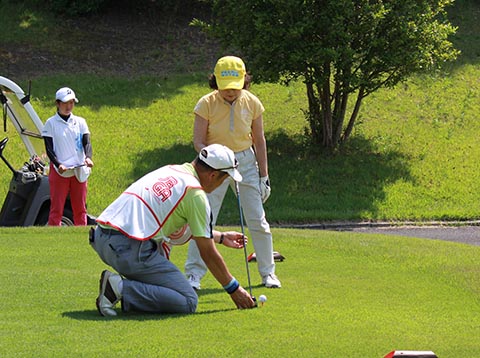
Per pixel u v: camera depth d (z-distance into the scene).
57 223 29.17
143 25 70.12
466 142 55.69
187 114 58.25
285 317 14.75
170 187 14.34
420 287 18.98
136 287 14.37
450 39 69.00
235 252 23.22
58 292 16.42
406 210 46.94
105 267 19.58
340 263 21.95
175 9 71.25
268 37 45.81
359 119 57.56
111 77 62.56
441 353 12.74
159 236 14.36
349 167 51.19
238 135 18.02
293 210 46.38
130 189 14.51
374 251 23.67
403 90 62.06
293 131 56.28
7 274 18.28
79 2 69.56
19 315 14.24
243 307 15.38
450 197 48.72
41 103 57.06
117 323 13.75
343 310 15.88
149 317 14.32
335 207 47.16
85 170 29.36
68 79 61.25
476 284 19.42
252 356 12.02
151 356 11.82
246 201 18.31
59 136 28.97
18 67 62.03
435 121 58.22
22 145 51.50
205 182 14.82
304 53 45.78
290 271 20.64
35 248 22.47
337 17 45.28
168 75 63.72
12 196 30.20
